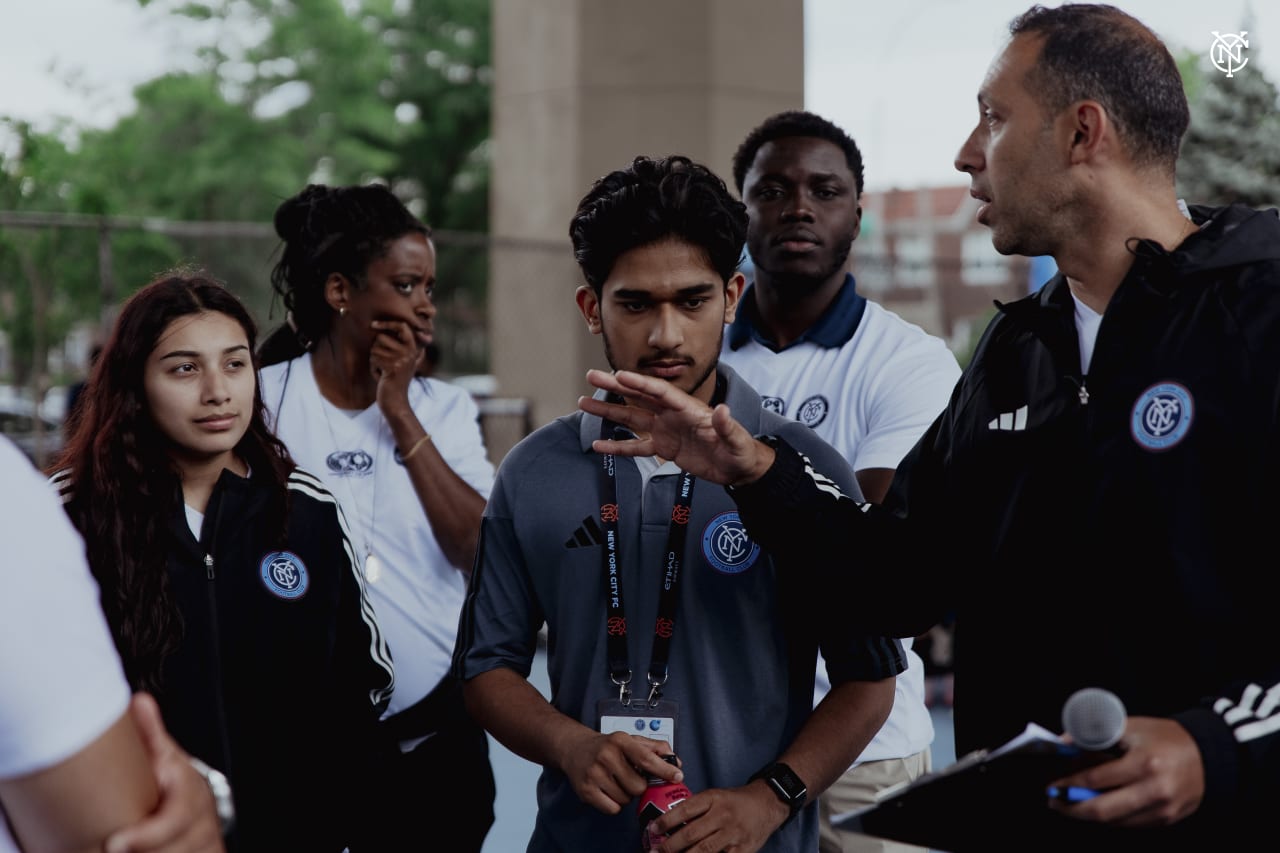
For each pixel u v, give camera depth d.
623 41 9.39
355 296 2.80
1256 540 1.54
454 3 29.12
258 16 25.75
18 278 8.55
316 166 26.12
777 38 9.50
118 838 1.00
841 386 2.82
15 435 7.38
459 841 2.70
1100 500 1.63
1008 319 1.86
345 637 2.31
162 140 25.19
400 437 2.75
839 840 2.65
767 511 1.84
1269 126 15.57
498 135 10.06
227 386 2.15
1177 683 1.56
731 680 1.96
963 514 1.84
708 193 1.91
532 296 9.86
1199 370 1.58
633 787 1.81
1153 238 1.67
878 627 1.91
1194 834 1.51
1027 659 1.71
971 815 1.49
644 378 1.75
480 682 2.06
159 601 2.10
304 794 2.22
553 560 2.03
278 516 2.22
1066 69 1.67
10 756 0.97
